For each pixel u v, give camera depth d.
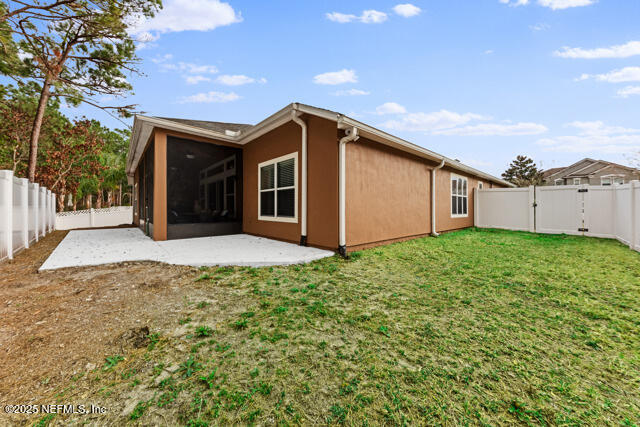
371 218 5.61
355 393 1.45
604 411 1.35
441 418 1.30
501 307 2.63
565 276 3.62
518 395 1.46
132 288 3.07
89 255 4.59
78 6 7.25
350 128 4.67
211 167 7.36
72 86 10.74
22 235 5.64
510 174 35.44
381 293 2.99
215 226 7.36
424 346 1.93
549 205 8.37
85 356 1.78
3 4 7.18
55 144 16.27
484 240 6.80
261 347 1.90
